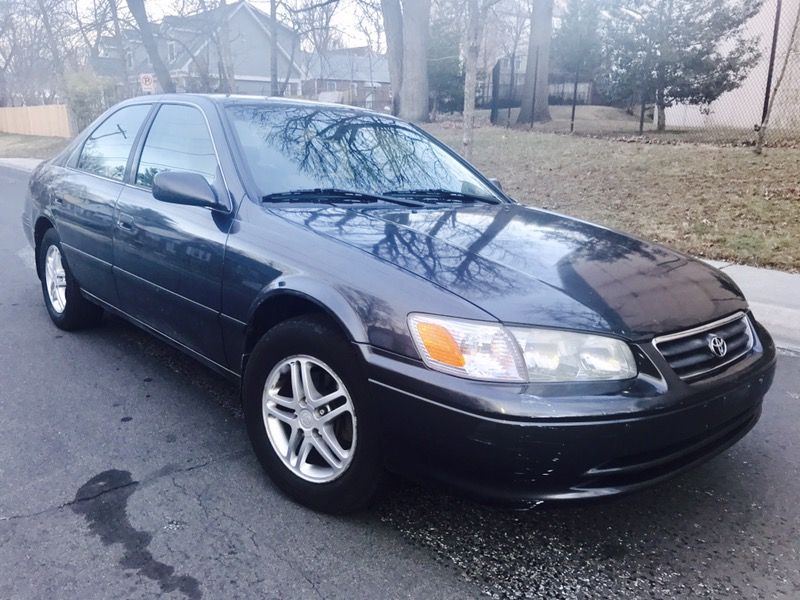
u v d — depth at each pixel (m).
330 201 3.39
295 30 21.22
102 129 4.79
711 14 15.35
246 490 3.03
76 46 36.56
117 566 2.51
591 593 2.43
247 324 3.08
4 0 39.50
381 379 2.48
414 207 3.45
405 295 2.51
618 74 16.30
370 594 2.40
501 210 3.66
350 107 4.33
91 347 4.81
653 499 3.06
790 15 16.11
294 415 2.89
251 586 2.42
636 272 2.85
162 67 21.59
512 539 2.73
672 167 11.39
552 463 2.27
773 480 3.25
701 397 2.47
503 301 2.44
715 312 2.75
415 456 2.47
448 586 2.45
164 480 3.10
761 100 16.67
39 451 3.34
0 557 2.54
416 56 19.59
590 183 11.20
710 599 2.41
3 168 21.77
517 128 18.39
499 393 2.27
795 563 2.63
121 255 4.02
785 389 4.41
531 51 20.12
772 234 8.02
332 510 2.81
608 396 2.30
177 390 4.12
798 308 5.73
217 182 3.46
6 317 5.46
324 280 2.73
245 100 3.91
